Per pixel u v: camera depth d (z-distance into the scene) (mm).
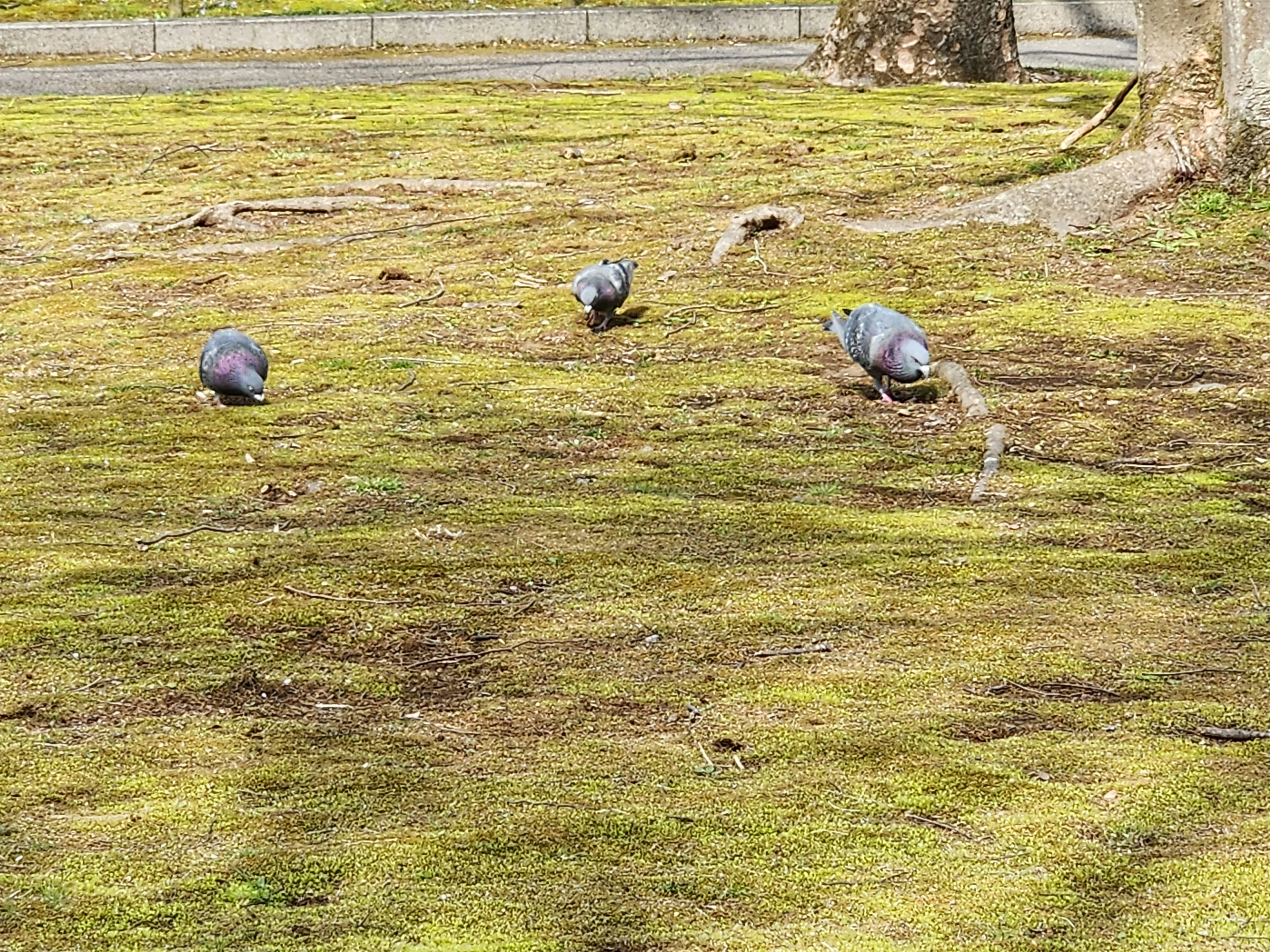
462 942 4398
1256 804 5121
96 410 10297
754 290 13047
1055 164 16297
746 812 5098
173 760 5520
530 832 4984
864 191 16016
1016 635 6496
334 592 7051
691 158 18688
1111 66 27984
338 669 6273
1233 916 4484
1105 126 19672
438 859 4828
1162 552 7422
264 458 9195
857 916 4512
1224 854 4812
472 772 5414
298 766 5461
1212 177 14266
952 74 25547
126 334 12391
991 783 5273
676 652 6398
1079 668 6168
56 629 6629
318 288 13750
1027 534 7734
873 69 25562
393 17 30500
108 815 5129
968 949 4340
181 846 4934
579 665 6293
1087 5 32344
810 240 14141
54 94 25641
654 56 29406
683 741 5621
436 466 9055
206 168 19281
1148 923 4461
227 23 29969
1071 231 13961
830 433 9602
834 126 20891
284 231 16141
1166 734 5609
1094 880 4691
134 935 4438
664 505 8242
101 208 17266
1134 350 11094
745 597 6961
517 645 6496
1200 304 12109
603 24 31156
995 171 16359
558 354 11664
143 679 6176
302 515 8188
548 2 33312
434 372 11109
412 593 7039
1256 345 11094
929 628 6590
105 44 29562
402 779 5359
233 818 5098
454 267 14250
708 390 10625
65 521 8117
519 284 13570
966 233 14078
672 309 12656
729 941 4387
